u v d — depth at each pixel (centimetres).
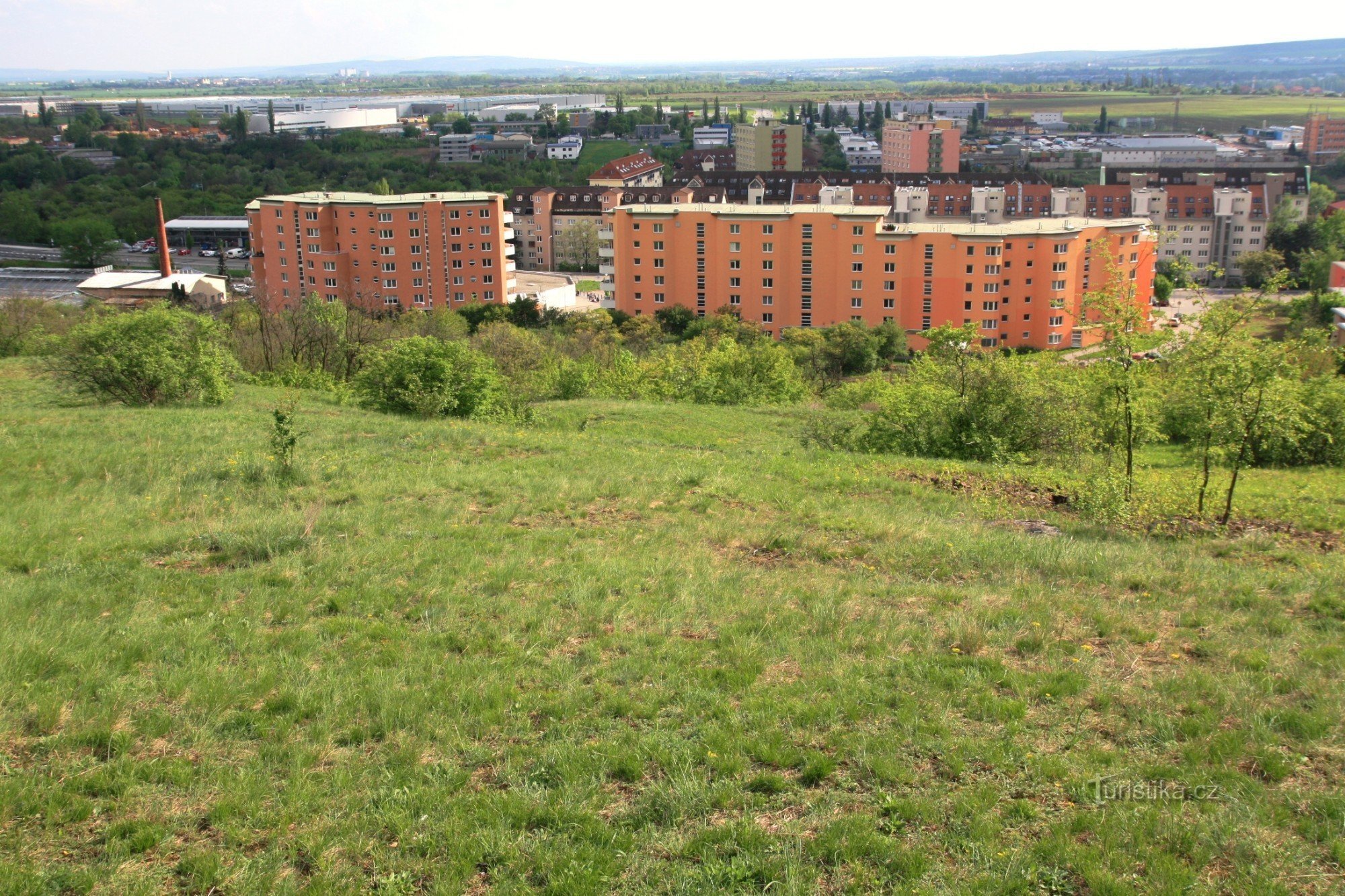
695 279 12706
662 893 1129
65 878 1129
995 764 1356
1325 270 14562
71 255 18950
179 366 4331
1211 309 2878
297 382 5512
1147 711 1497
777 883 1126
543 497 2753
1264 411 2775
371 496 2741
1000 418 3891
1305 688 1559
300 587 1992
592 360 6944
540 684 1603
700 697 1548
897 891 1112
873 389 5566
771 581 2103
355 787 1320
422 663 1659
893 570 2236
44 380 4884
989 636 1781
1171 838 1200
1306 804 1263
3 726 1406
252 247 14700
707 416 4984
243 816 1253
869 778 1331
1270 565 2406
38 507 2538
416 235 13775
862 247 11944
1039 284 11688
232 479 2870
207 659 1650
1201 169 19512
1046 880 1141
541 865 1172
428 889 1138
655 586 2045
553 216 19000
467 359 4588
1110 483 2880
